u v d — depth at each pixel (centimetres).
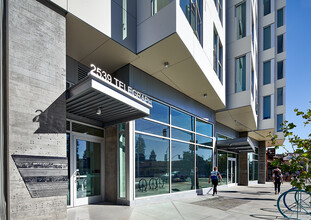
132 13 703
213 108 1328
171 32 611
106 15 603
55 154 421
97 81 459
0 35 373
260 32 2211
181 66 788
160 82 919
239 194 1190
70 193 663
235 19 1398
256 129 1897
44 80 424
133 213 619
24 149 374
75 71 728
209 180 1148
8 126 359
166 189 898
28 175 372
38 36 426
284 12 2308
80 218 552
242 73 1312
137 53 701
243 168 1905
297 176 368
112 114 686
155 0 672
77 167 701
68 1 497
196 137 1158
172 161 952
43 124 409
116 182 762
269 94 2036
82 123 720
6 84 368
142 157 797
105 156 815
